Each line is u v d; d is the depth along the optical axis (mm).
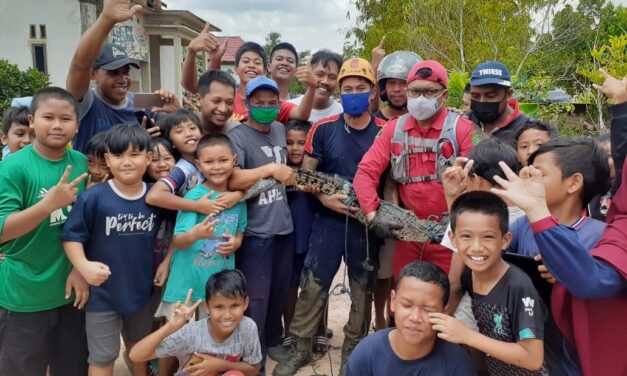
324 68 4402
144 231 3002
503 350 2111
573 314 2104
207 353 2943
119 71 3717
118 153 2863
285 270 3766
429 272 2262
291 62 5203
